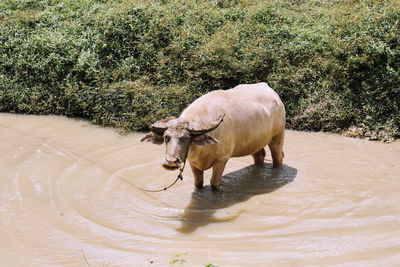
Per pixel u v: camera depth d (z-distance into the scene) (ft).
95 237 19.61
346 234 19.19
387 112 33.65
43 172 26.73
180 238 19.45
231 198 23.49
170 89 35.37
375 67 34.96
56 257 17.93
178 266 16.87
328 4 45.70
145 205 22.79
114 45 39.22
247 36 39.55
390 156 28.84
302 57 37.14
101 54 39.01
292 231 19.72
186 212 21.99
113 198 23.57
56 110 38.01
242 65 36.55
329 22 39.73
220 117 20.48
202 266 16.83
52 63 39.24
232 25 40.11
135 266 17.03
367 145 31.19
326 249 17.97
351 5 42.14
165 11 41.01
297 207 22.17
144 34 39.32
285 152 30.17
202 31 39.60
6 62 40.11
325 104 34.55
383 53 34.81
